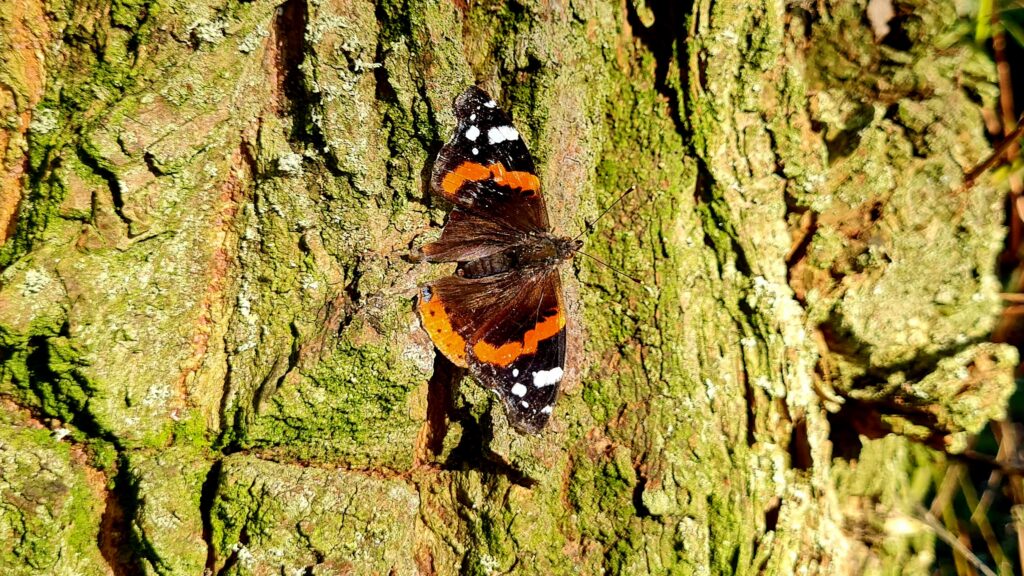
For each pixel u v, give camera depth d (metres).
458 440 0.38
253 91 0.36
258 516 0.36
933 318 0.38
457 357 0.37
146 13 0.35
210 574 0.36
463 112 0.37
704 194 0.38
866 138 0.38
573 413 0.38
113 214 0.35
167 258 0.36
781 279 0.38
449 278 0.37
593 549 0.38
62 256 0.35
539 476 0.37
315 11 0.36
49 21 0.35
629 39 0.38
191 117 0.36
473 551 0.37
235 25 0.36
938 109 0.38
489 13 0.37
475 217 0.38
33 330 0.35
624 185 0.39
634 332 0.38
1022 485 0.40
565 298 0.38
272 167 0.36
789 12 0.38
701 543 0.37
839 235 0.38
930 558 0.40
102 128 0.35
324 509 0.36
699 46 0.38
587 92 0.38
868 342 0.38
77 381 0.35
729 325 0.38
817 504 0.38
